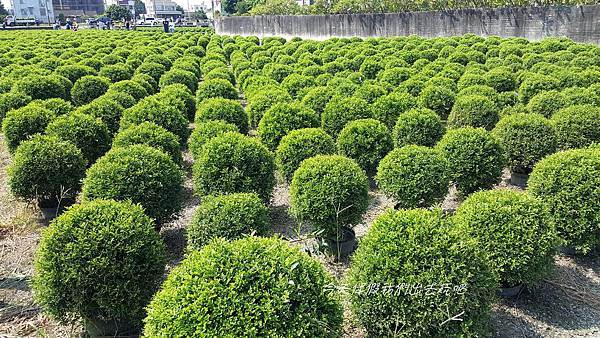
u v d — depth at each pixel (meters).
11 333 5.56
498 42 24.34
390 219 4.82
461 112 11.23
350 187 6.79
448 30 33.34
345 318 5.57
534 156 9.24
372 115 11.62
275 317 3.67
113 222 5.14
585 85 13.86
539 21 28.05
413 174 7.34
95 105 12.07
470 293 4.48
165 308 3.81
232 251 4.04
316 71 18.34
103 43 32.28
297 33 47.47
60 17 110.88
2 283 6.62
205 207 6.30
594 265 6.88
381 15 37.75
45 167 8.12
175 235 8.12
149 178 7.12
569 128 9.72
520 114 9.85
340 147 9.49
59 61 20.62
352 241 7.31
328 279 4.29
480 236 5.63
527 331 5.51
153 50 28.17
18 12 125.38
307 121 10.46
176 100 13.04
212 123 10.09
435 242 4.54
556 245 5.81
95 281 4.92
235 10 91.00
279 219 8.60
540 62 17.19
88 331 5.43
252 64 22.77
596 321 5.68
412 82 14.52
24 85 14.40
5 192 10.12
